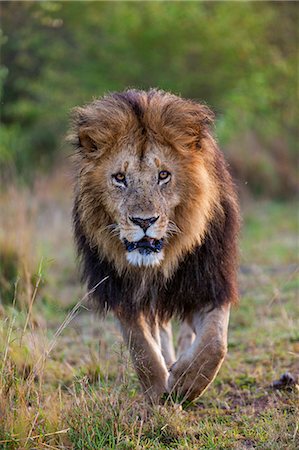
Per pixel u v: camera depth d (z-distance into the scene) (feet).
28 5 100.63
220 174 33.58
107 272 32.50
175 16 108.37
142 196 29.84
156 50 110.73
